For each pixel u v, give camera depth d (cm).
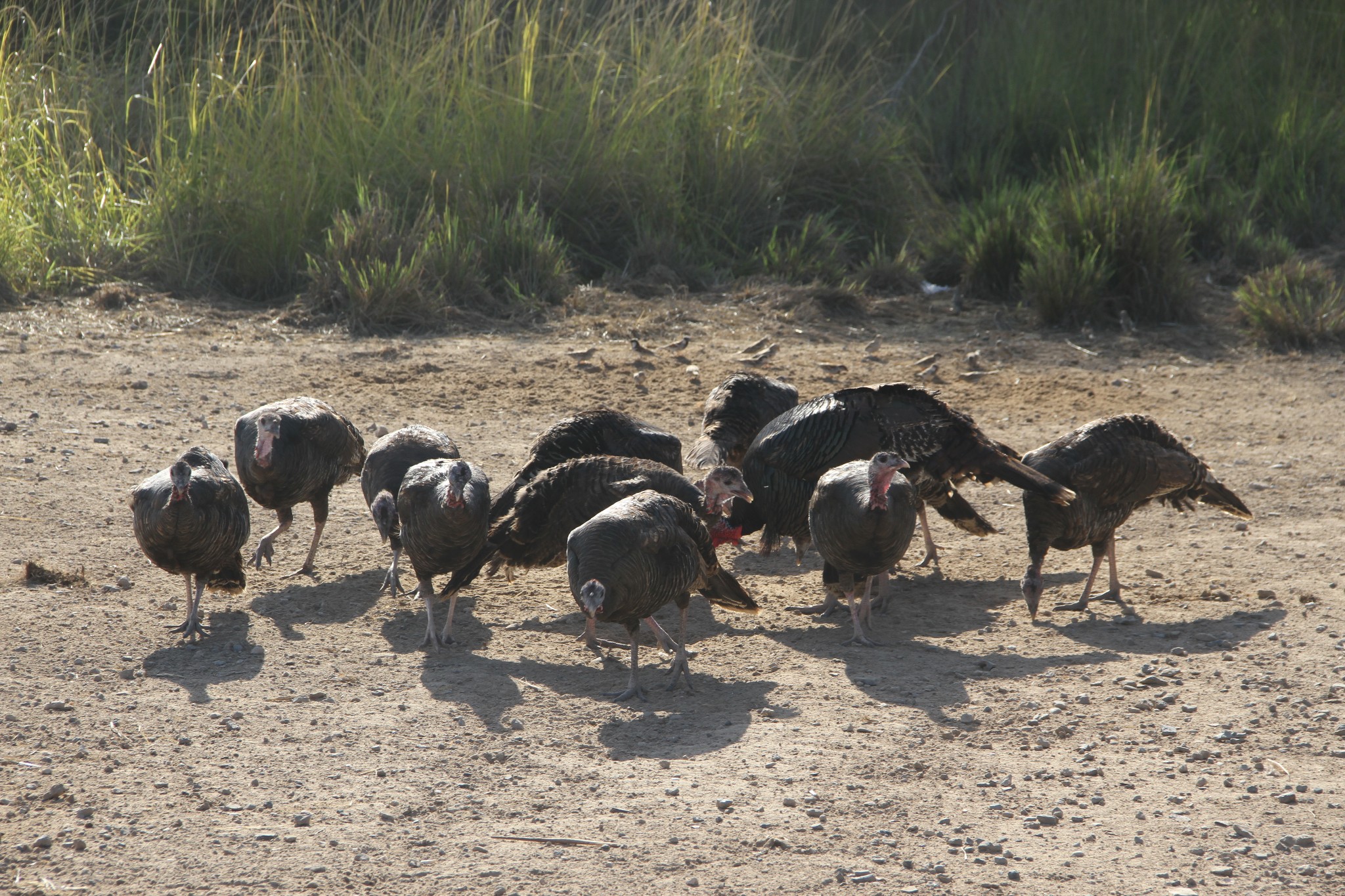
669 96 6131
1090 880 1655
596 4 6781
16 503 3053
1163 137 6919
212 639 2462
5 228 5153
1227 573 2892
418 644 2500
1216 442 3909
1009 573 3000
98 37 6612
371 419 3919
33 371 4206
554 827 1784
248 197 5438
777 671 2402
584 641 2552
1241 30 7319
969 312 5606
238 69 6109
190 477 2338
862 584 2670
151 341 4688
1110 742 2069
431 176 5747
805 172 6475
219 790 1866
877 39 7675
